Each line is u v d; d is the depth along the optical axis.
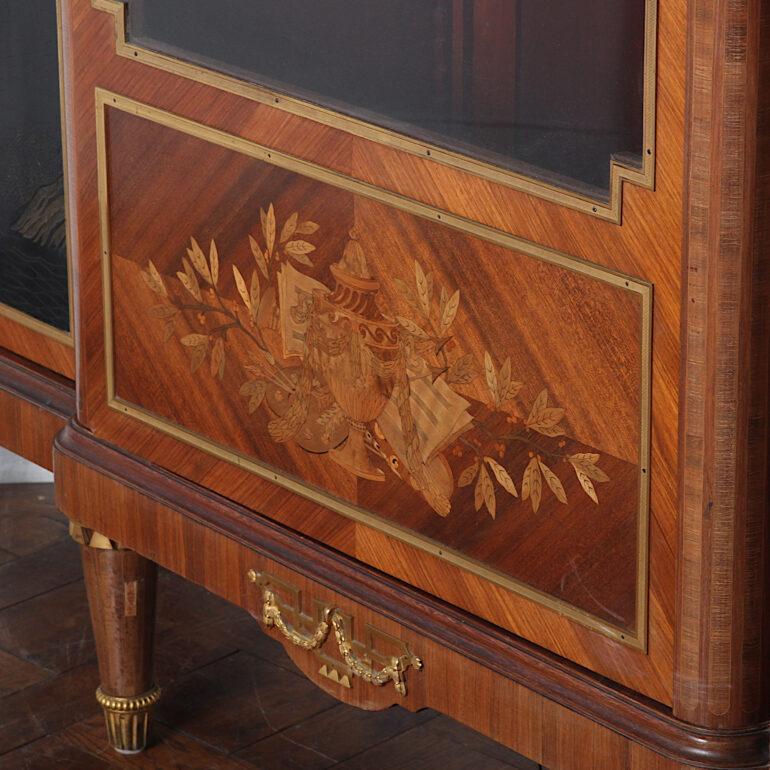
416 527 1.73
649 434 1.50
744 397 1.44
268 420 1.85
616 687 1.59
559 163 1.49
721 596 1.49
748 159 1.37
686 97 1.38
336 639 1.84
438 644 1.72
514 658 1.67
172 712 2.34
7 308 2.25
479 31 1.52
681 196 1.41
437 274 1.62
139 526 2.04
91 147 1.93
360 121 1.64
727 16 1.34
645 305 1.46
